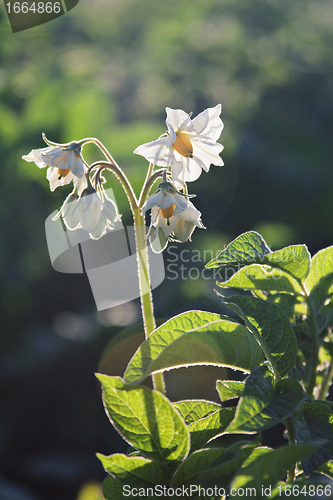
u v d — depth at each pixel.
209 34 11.17
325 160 10.29
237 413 1.10
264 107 10.96
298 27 12.42
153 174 1.61
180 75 10.52
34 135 5.39
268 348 1.35
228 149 9.37
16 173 5.42
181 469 1.18
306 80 11.79
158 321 5.53
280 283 1.59
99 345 5.62
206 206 8.68
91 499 3.73
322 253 1.62
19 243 5.80
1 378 5.44
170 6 11.49
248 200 9.12
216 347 1.20
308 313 1.61
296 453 1.05
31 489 4.81
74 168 1.58
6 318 5.77
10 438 5.27
